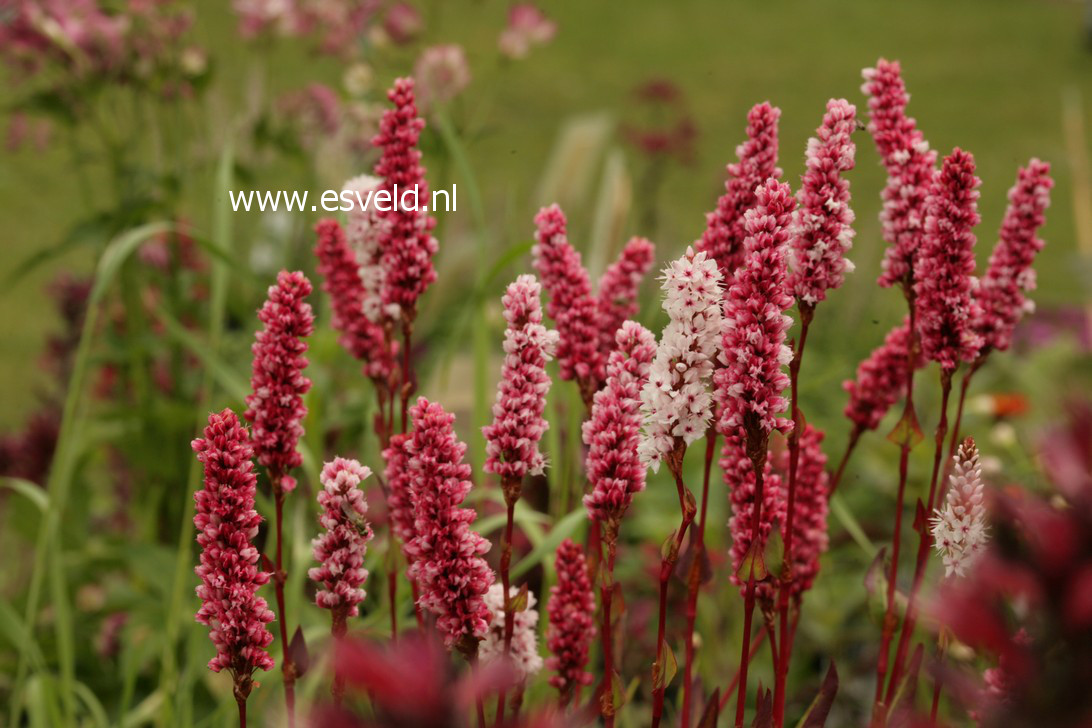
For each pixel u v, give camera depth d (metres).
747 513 1.67
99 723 2.84
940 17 20.50
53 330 6.79
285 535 3.04
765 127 1.73
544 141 11.83
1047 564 0.74
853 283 5.36
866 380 1.98
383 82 4.23
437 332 4.46
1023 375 4.27
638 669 3.22
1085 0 20.30
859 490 3.97
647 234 5.86
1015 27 19.73
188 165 4.30
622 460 1.47
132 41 4.09
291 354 1.57
